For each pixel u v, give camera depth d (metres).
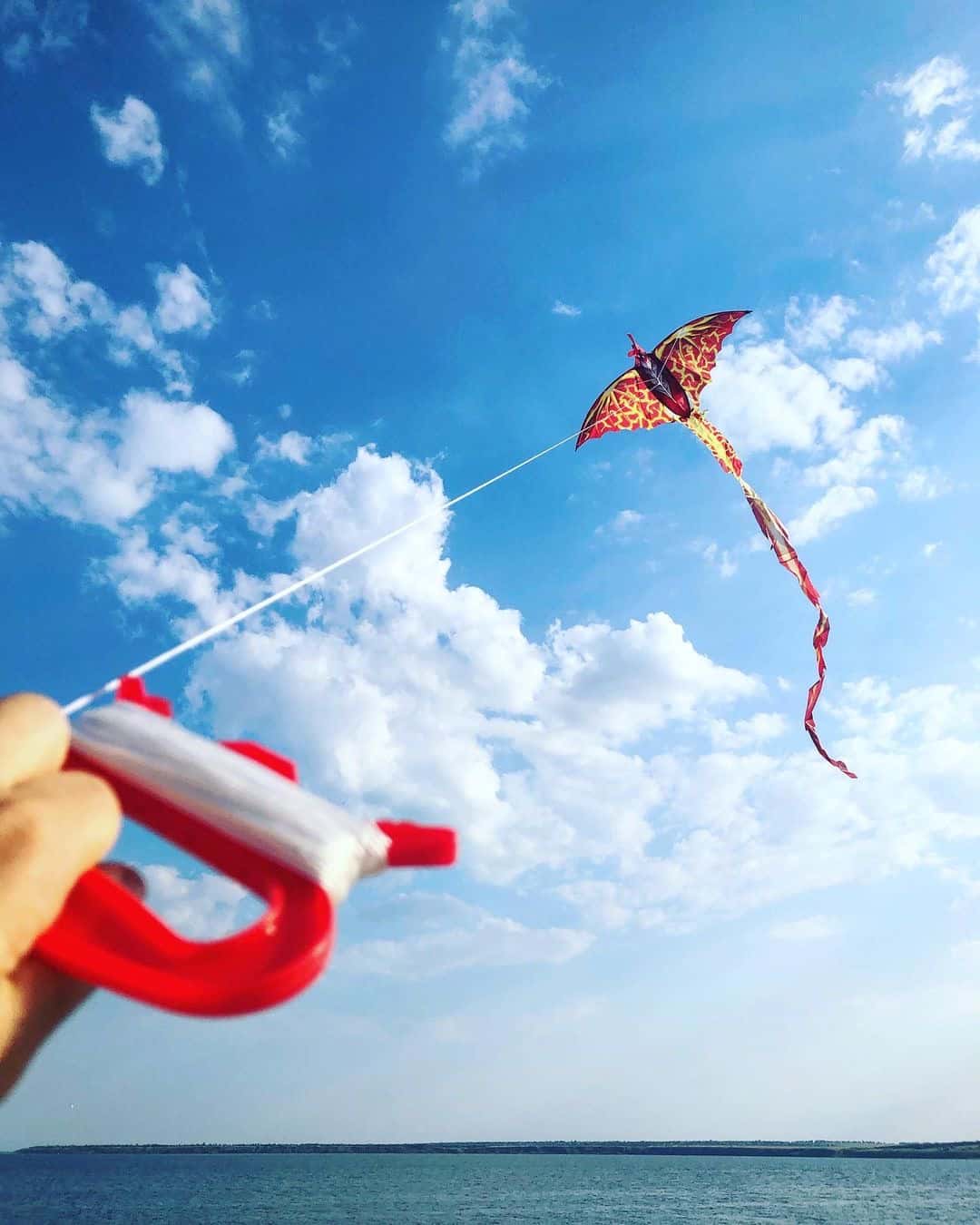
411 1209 87.75
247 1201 96.31
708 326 7.84
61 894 0.67
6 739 0.72
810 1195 102.12
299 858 0.84
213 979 0.79
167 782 0.89
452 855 0.90
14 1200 99.44
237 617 1.23
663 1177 143.50
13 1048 0.72
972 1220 73.62
